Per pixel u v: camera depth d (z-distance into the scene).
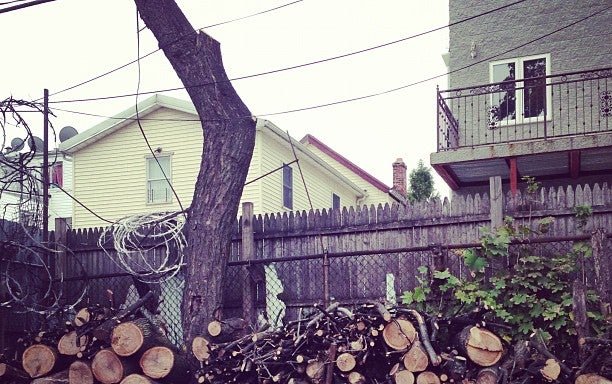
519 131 13.06
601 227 8.16
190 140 18.02
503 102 13.27
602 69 11.24
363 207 9.18
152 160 18.31
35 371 8.00
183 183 17.94
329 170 21.59
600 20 12.80
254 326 9.31
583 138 11.27
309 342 7.54
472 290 8.20
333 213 9.32
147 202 18.20
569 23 12.96
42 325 9.71
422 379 7.00
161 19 8.87
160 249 10.03
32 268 10.24
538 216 8.42
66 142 18.84
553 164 12.35
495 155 11.78
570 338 7.91
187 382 8.10
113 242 10.23
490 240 8.26
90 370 7.77
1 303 9.68
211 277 8.73
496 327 7.74
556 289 8.02
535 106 13.01
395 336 7.18
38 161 20.58
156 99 18.05
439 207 8.80
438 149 12.16
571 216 8.30
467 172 13.00
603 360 6.88
